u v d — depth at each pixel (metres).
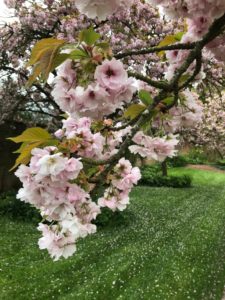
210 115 21.53
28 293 6.74
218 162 42.38
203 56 2.15
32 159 1.43
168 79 2.14
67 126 1.68
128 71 1.66
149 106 1.79
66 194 1.45
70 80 1.46
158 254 9.35
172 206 17.31
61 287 7.07
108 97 1.42
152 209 15.97
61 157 1.39
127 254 9.20
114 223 12.25
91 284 7.17
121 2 1.33
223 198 21.27
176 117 2.01
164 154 1.80
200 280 7.75
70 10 12.32
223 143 25.41
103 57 1.45
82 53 1.45
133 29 12.41
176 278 7.66
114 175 1.94
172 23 12.63
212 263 9.02
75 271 7.93
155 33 12.77
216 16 1.62
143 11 12.28
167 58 2.14
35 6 12.47
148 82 1.71
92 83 1.42
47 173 1.37
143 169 27.89
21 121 15.80
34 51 1.43
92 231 1.56
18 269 7.91
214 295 7.32
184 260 8.87
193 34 1.83
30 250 9.20
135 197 19.41
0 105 14.11
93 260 8.70
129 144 1.70
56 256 1.55
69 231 1.50
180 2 1.71
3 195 14.09
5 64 13.64
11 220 12.10
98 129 1.89
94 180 1.59
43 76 1.48
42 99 14.01
